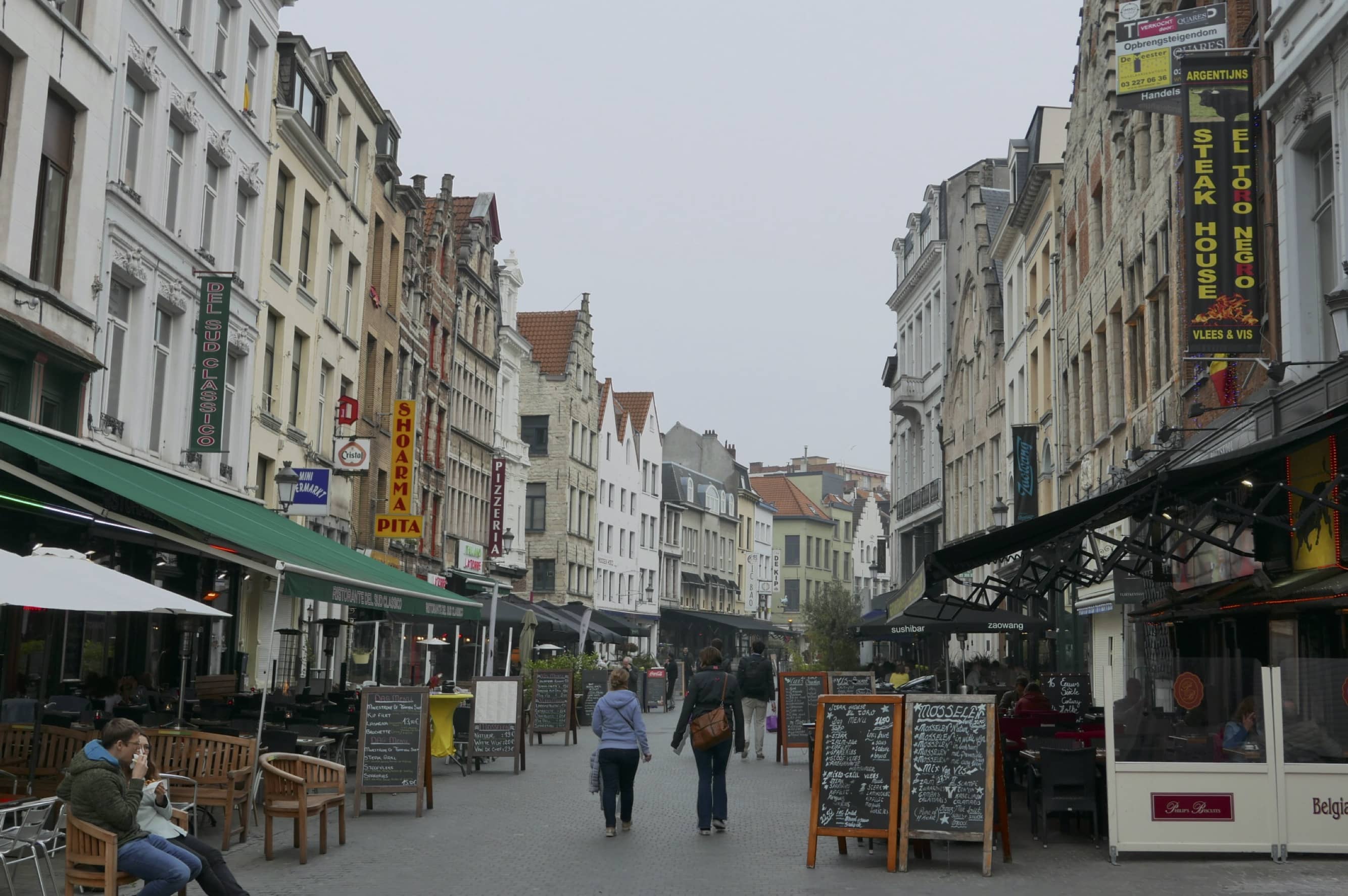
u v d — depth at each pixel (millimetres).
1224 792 10992
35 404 15781
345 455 29359
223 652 24359
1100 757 12008
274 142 26047
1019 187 38312
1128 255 23594
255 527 17000
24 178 15617
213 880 8336
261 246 25250
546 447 60750
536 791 16469
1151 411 21734
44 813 9430
